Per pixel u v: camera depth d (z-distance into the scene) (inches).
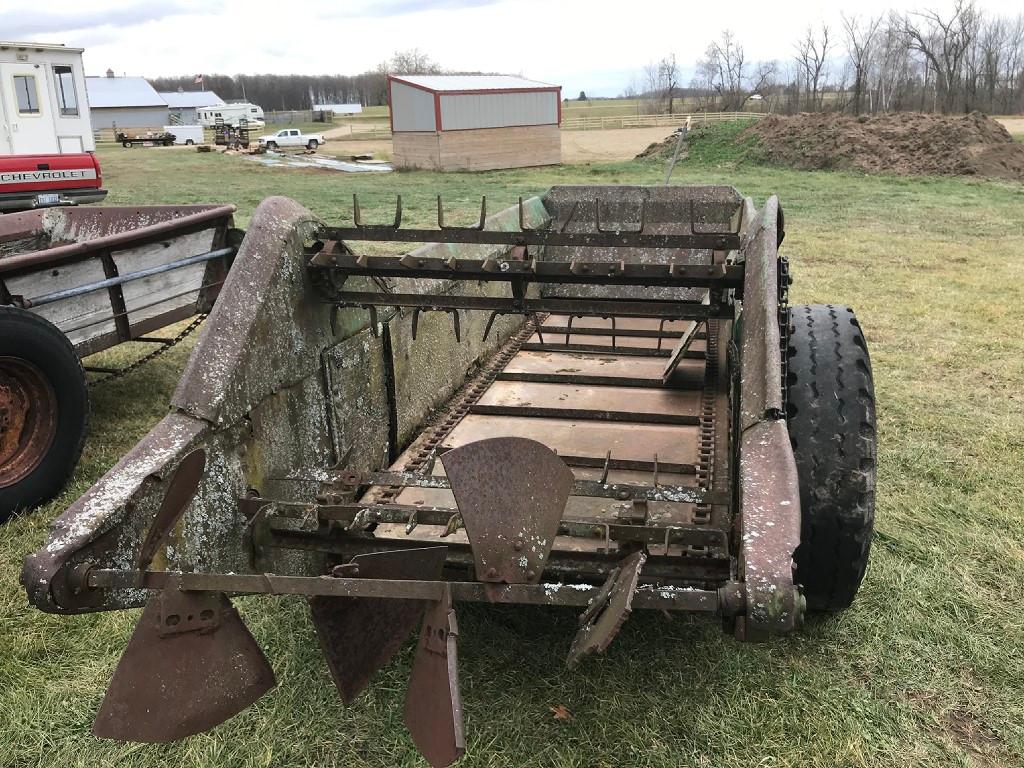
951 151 863.7
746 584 69.9
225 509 96.3
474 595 75.6
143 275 197.2
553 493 80.3
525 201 220.5
